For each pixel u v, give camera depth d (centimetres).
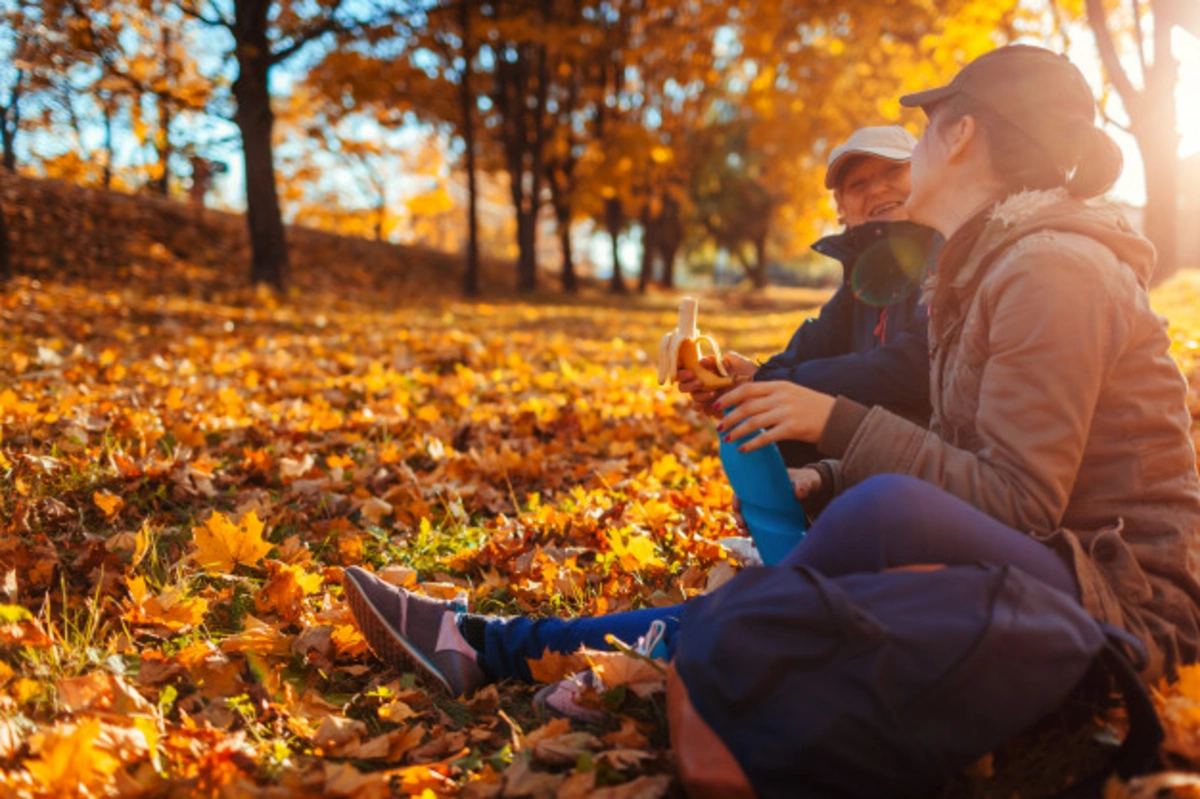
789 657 143
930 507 158
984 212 183
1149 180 1339
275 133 2541
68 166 1725
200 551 276
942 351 190
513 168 2136
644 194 2694
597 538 329
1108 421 170
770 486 199
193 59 1516
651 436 505
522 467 420
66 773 159
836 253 303
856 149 288
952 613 144
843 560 160
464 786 178
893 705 139
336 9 1366
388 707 208
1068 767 157
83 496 346
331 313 1249
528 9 1814
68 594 266
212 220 1680
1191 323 842
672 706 153
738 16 1584
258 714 206
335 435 471
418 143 3048
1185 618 169
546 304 1916
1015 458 163
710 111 3350
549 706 204
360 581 221
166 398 520
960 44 1262
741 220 3944
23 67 1254
